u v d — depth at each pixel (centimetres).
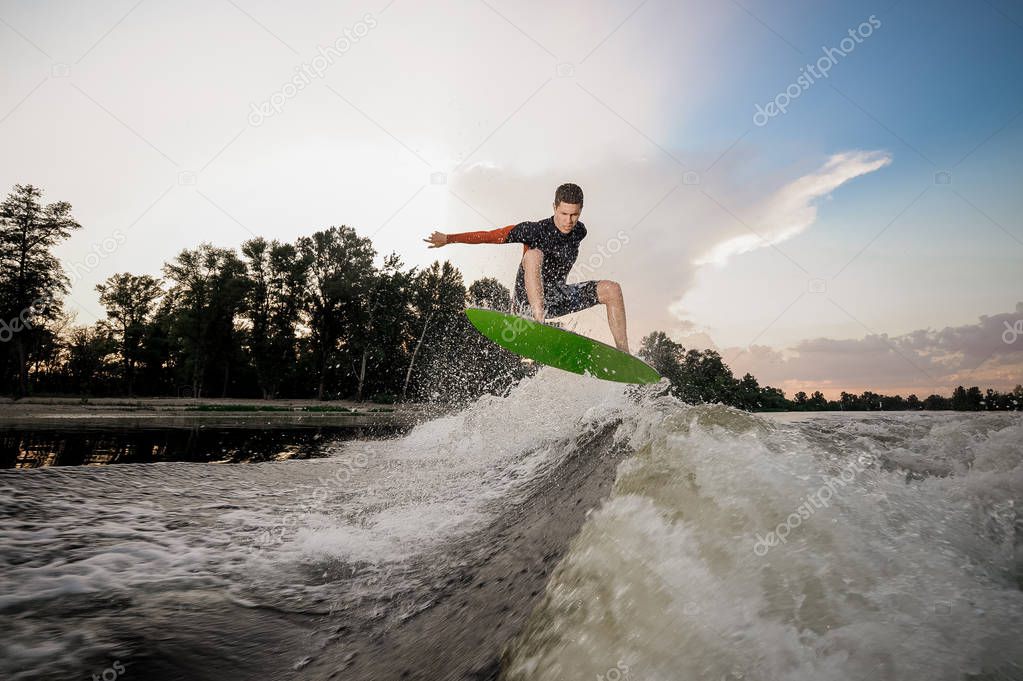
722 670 89
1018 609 92
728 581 107
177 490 341
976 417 216
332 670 134
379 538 241
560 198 411
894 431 203
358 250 4222
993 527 123
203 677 130
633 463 167
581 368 354
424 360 3928
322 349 4175
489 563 177
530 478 265
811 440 171
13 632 144
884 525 120
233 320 4238
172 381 4625
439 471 361
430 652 133
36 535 228
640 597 110
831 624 93
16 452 539
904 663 82
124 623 154
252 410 1902
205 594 180
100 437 726
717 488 134
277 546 235
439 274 4153
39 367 4031
